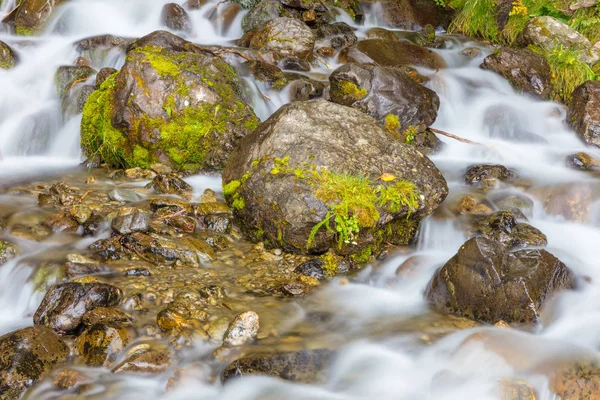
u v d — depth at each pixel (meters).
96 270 4.98
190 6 12.23
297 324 4.50
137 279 4.93
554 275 4.76
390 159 5.89
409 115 7.96
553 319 4.59
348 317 4.68
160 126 7.10
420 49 11.01
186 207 6.10
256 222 5.71
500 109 9.52
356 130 6.07
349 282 5.28
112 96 7.38
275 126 6.04
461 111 9.67
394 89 7.93
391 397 3.85
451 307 4.82
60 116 8.56
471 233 5.96
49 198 6.34
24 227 5.65
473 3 12.59
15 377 3.73
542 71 10.07
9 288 4.90
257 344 4.20
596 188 6.82
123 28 11.76
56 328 4.22
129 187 6.85
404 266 5.48
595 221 6.59
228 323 4.38
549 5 11.91
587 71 10.13
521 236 5.84
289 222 5.40
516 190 7.01
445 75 10.20
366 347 4.27
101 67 9.65
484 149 8.31
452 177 7.40
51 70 9.32
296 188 5.41
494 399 3.72
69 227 5.67
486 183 7.10
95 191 6.60
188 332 4.19
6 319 4.56
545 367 3.95
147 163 7.29
